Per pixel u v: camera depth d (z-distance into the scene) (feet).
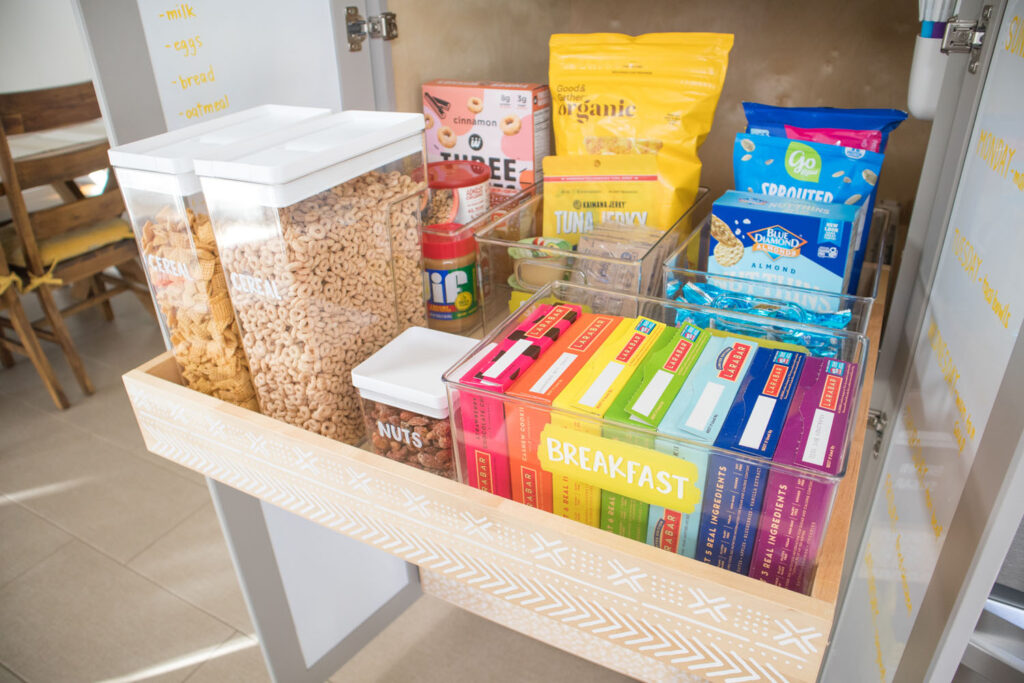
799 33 3.55
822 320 2.43
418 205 2.79
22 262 7.47
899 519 2.61
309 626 4.35
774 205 2.57
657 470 1.88
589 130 3.16
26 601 5.43
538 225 3.32
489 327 3.21
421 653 4.87
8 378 8.56
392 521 2.32
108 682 4.76
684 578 1.78
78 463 6.99
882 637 2.55
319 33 3.01
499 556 2.12
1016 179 1.82
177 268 2.53
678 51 2.95
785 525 1.78
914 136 3.46
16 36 11.37
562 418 1.98
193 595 5.41
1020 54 1.88
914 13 3.27
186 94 2.72
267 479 2.59
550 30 4.25
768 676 1.81
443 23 3.60
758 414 1.88
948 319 2.34
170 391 2.66
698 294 2.63
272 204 2.18
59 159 7.24
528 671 4.71
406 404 2.37
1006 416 1.60
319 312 2.45
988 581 1.70
